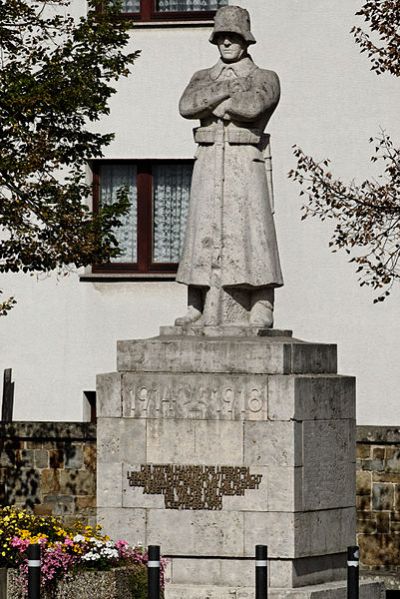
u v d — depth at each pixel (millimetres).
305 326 34219
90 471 29734
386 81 34094
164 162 35188
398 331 33969
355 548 21188
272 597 22125
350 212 29516
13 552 20906
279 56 34312
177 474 22531
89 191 28344
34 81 27078
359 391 34125
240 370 22453
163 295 34875
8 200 27797
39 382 34906
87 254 27766
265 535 22328
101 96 27750
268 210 23141
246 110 22906
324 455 22719
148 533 22625
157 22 34844
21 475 29859
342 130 34188
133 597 21328
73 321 34938
